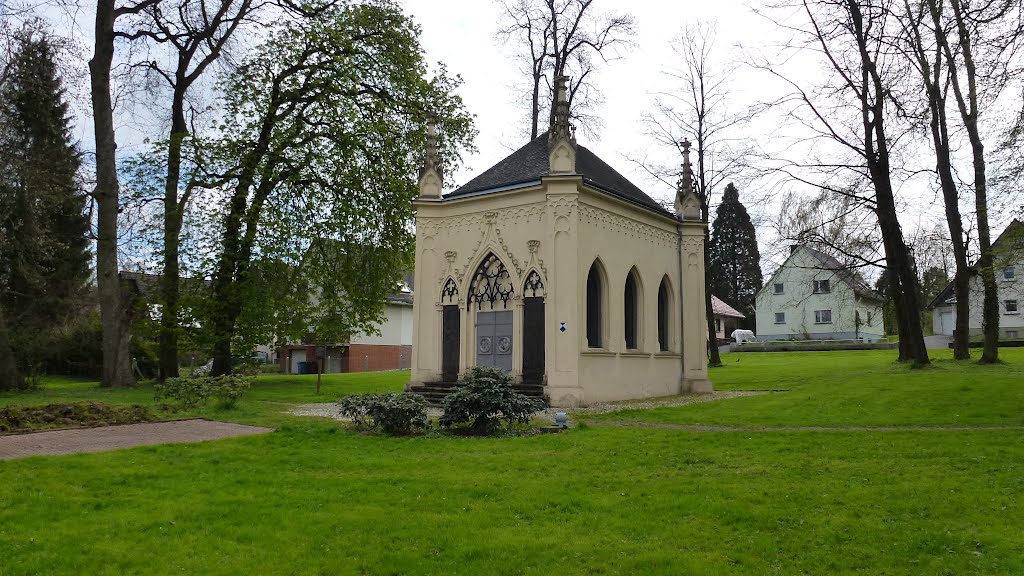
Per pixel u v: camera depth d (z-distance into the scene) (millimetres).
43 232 30844
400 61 30500
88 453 11805
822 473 10102
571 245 21578
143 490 9172
